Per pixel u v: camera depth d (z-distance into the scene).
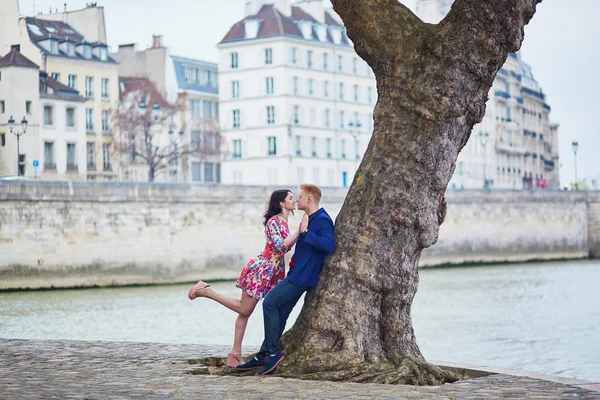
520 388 11.88
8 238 57.84
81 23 95.94
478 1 12.73
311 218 13.22
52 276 59.88
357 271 12.98
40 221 59.31
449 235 88.06
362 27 13.15
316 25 109.88
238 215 70.75
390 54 13.09
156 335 35.22
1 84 83.25
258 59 106.31
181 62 106.06
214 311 45.47
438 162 13.06
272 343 13.22
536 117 153.62
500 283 65.12
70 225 60.81
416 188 13.04
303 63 107.56
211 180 107.00
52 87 86.81
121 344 16.69
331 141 110.88
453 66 12.80
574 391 11.62
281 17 106.56
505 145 135.12
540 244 95.44
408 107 12.99
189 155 103.25
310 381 12.49
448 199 88.00
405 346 13.21
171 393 11.41
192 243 67.94
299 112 106.81
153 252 65.50
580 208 98.75
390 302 13.13
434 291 58.62
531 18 13.11
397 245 13.09
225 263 69.94
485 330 37.72
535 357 30.11
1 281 57.56
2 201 57.56
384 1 13.09
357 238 13.07
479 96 13.02
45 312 44.75
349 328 12.97
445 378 12.81
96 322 40.22
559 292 57.09
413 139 13.01
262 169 106.19
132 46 106.81
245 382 12.34
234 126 107.75
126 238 63.91
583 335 35.91
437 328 38.59
